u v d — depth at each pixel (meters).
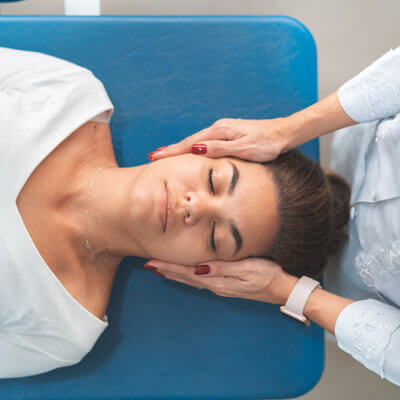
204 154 1.07
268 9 1.89
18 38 1.27
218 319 1.31
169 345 1.29
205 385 1.29
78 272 1.16
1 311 1.06
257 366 1.30
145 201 1.03
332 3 1.93
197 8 1.85
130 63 1.30
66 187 1.12
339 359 1.85
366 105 1.04
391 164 1.02
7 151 1.03
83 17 1.29
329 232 1.14
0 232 1.02
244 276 1.12
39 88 1.11
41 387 1.24
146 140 1.31
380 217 1.03
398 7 1.94
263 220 1.05
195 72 1.32
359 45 1.92
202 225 1.04
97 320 1.15
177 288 1.31
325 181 1.13
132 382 1.27
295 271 1.17
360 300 1.17
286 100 1.34
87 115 1.14
